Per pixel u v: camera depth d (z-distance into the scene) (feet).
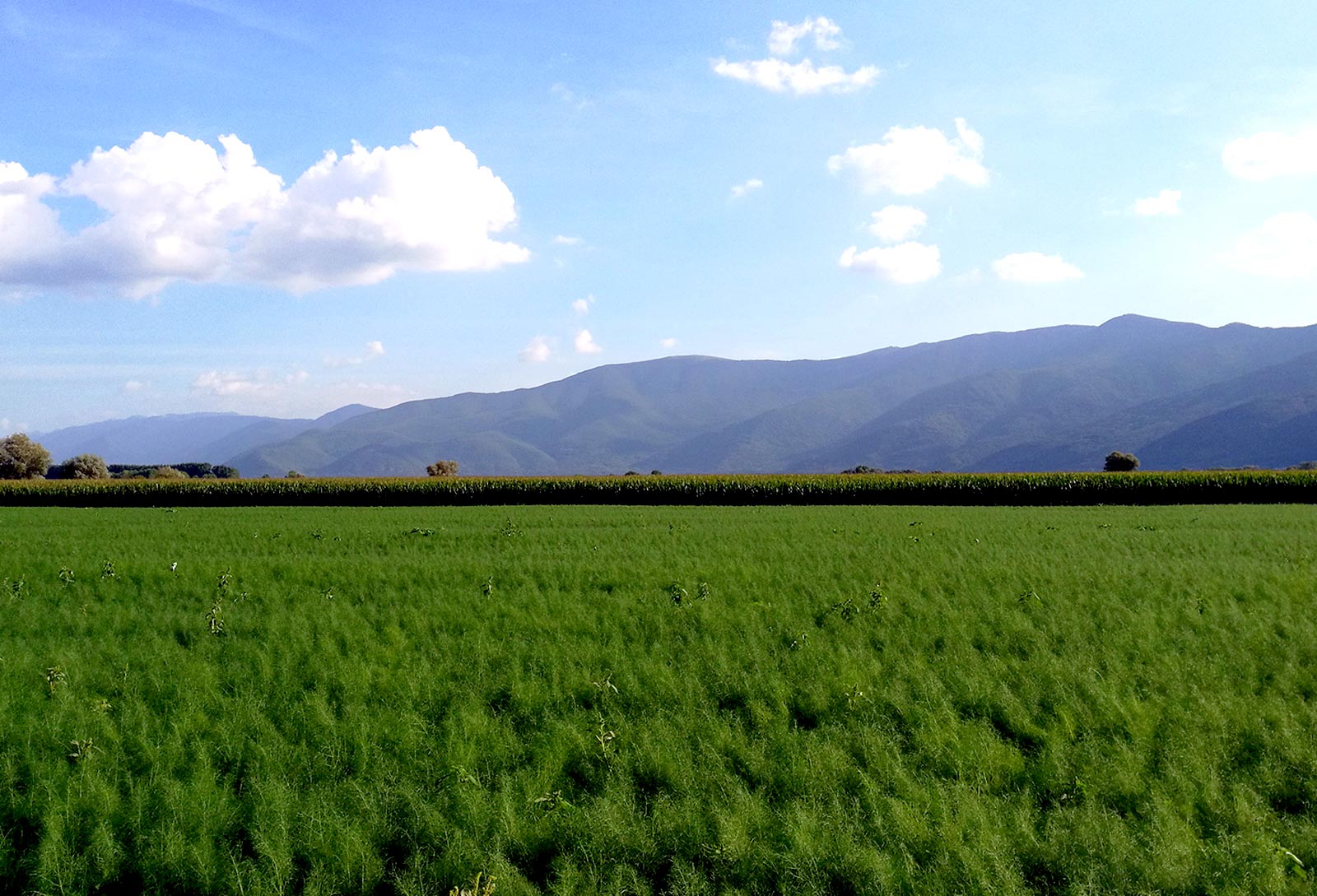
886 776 21.91
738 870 17.84
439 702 28.19
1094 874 17.42
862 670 31.07
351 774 22.54
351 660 32.65
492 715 27.09
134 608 42.42
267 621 39.58
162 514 118.62
